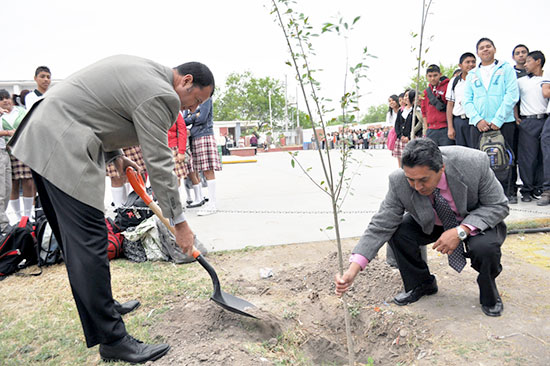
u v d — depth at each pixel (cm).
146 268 356
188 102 235
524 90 532
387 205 251
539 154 550
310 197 678
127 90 205
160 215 252
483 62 520
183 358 213
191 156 579
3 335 248
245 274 342
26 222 383
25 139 201
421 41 280
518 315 248
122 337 218
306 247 405
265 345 238
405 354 234
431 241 267
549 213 478
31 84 2178
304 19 185
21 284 335
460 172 235
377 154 1689
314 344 249
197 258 263
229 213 575
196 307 272
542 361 204
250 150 2303
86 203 199
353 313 270
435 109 597
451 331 237
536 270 318
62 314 276
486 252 234
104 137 212
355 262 241
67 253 203
